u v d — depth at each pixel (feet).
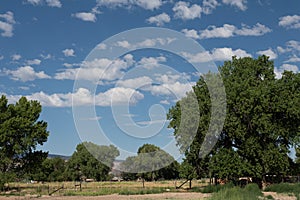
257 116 154.30
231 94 157.99
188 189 160.15
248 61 170.81
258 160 158.51
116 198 123.54
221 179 166.81
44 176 293.84
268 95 156.46
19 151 198.70
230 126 155.22
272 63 169.48
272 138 156.76
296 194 120.67
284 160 155.63
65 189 172.45
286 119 161.17
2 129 197.06
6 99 207.92
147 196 128.98
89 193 146.30
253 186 124.98
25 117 207.00
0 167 203.72
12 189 185.88
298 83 163.22
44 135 208.95
